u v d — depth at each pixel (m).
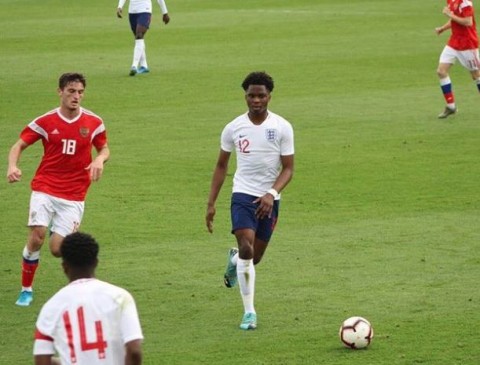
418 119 61.72
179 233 42.00
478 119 61.66
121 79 73.94
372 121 61.22
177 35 94.50
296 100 66.69
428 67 77.88
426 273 36.75
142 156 53.94
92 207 45.56
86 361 20.02
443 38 90.94
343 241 40.59
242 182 32.28
